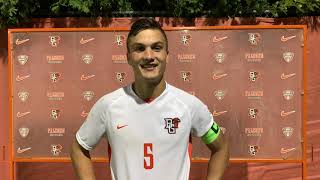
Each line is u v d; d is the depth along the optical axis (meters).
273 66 4.22
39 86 4.33
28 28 4.51
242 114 4.26
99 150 4.38
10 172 4.41
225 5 4.59
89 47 4.29
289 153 4.26
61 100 4.34
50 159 4.37
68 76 4.32
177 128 2.31
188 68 4.26
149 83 2.28
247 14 4.66
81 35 4.29
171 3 4.70
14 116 4.36
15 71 4.33
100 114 2.37
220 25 4.62
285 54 4.20
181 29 4.23
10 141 4.37
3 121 4.70
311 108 4.65
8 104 4.69
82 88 4.32
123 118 2.31
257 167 4.70
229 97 4.25
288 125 4.24
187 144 2.36
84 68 4.31
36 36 4.30
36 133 4.36
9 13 4.41
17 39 4.31
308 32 4.64
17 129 4.36
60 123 4.35
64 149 4.36
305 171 4.27
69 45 4.30
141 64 2.26
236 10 4.63
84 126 2.46
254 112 4.25
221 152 2.53
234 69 4.24
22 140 4.37
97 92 4.32
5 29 4.64
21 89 4.34
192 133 2.48
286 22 4.67
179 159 2.32
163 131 2.30
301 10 4.56
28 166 4.77
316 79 4.64
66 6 4.70
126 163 2.29
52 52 4.31
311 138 4.66
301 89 4.21
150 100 2.32
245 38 4.21
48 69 4.32
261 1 4.60
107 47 4.29
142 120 2.30
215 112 4.27
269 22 4.63
